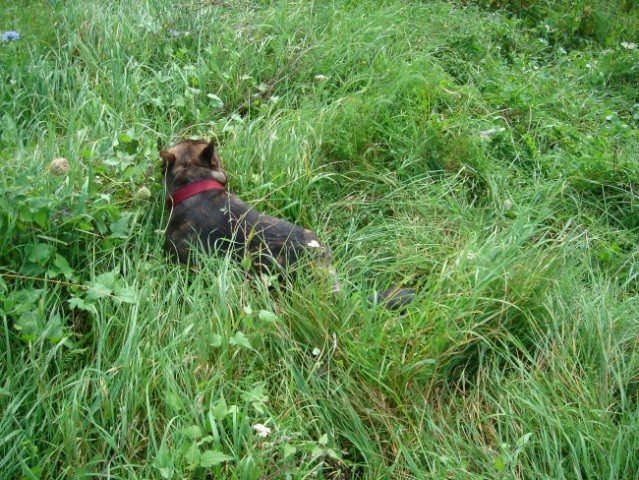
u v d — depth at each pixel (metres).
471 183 2.34
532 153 2.46
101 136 2.15
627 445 1.55
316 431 1.59
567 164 2.42
